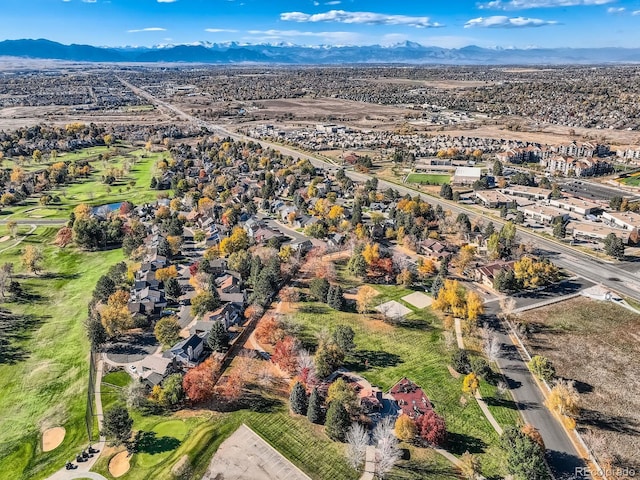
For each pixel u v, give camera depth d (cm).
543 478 8562
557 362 12400
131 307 14212
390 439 9381
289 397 11106
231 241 18462
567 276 16988
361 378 11575
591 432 10138
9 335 13900
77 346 13325
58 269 18150
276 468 9206
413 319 14312
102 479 9094
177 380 10919
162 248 18512
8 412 11038
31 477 9238
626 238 19700
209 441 9800
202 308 13975
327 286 15262
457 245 19650
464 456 9238
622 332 13662
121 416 9625
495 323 14150
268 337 12900
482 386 11506
